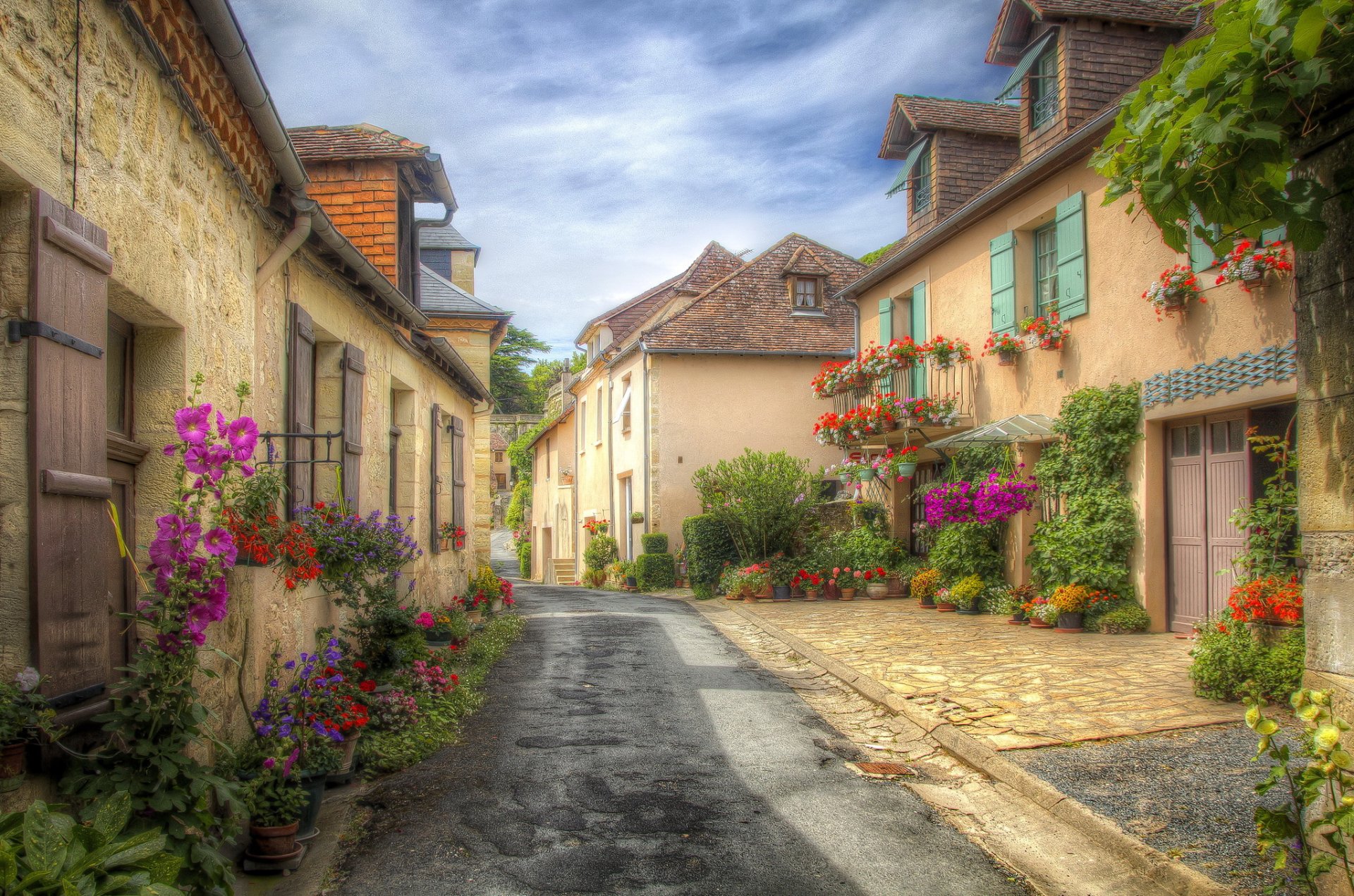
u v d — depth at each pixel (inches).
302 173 210.5
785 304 871.1
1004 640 393.1
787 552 684.1
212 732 175.9
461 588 541.0
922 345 550.6
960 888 160.9
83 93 135.9
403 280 415.8
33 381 120.4
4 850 92.6
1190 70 128.3
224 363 197.6
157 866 107.7
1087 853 174.6
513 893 158.2
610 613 574.2
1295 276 138.7
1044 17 448.8
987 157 578.9
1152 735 237.3
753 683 337.4
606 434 1006.4
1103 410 403.2
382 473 349.7
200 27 165.3
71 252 129.4
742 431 836.0
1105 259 414.6
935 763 236.2
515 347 2498.8
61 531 126.2
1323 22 113.0
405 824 191.8
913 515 637.9
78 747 130.1
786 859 172.7
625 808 200.5
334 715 214.2
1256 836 168.9
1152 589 393.7
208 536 141.7
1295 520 295.3
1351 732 124.2
